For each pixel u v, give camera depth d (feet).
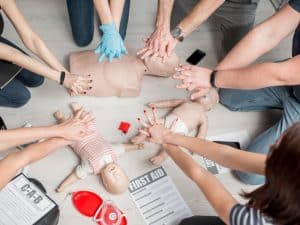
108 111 5.07
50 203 3.93
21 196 3.92
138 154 4.78
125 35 5.69
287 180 2.20
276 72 3.82
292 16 4.04
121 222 4.30
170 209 4.43
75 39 5.52
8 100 4.80
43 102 5.05
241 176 4.66
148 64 5.01
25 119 4.89
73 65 4.98
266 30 4.19
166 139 3.88
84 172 4.41
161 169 4.69
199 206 4.49
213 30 6.01
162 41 4.69
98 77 4.91
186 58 5.70
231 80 4.11
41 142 3.77
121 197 4.45
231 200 3.13
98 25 5.80
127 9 5.16
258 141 4.72
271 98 5.03
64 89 5.17
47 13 5.89
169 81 5.41
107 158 4.36
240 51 4.32
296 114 4.54
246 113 5.32
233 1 5.23
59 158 4.65
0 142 3.65
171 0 4.66
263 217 2.58
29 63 4.25
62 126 3.92
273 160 2.27
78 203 4.36
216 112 5.26
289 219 2.35
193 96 4.43
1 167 3.35
